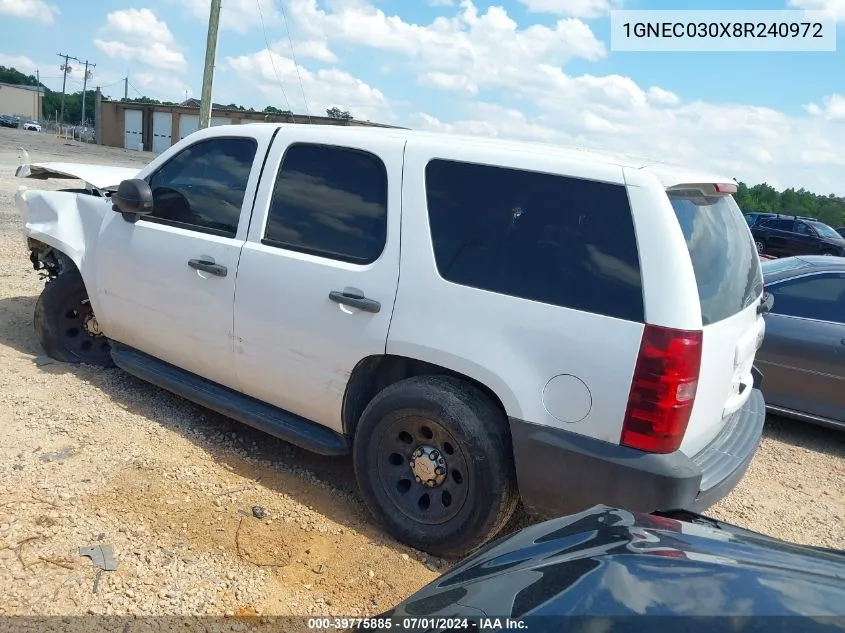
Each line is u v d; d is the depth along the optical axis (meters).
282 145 3.95
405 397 3.30
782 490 4.86
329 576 3.11
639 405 2.83
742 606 1.63
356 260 3.54
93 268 4.74
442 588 2.09
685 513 2.69
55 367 5.06
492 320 3.13
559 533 2.24
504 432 3.20
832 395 5.66
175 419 4.46
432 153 3.43
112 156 40.84
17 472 3.52
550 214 3.12
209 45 15.70
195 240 4.15
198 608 2.78
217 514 3.45
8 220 11.42
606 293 2.94
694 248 3.03
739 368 3.42
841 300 5.77
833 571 1.91
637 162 3.25
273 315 3.77
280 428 3.87
